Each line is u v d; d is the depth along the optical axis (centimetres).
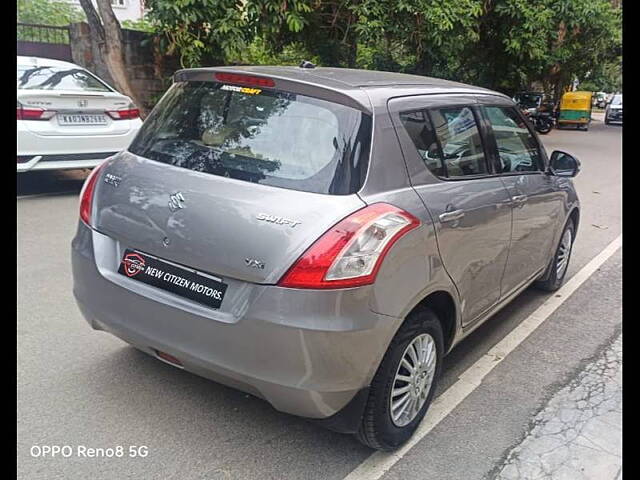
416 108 313
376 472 284
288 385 251
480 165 366
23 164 683
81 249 310
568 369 404
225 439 298
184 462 280
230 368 260
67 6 1788
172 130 318
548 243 482
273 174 275
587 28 2202
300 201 261
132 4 2088
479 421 334
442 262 303
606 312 509
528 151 444
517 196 393
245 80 304
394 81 327
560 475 292
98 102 729
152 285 283
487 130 381
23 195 755
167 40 1025
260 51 1259
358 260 251
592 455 309
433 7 1212
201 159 295
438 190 310
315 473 280
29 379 336
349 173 268
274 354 249
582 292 557
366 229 256
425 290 290
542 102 2667
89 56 1105
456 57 1480
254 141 289
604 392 374
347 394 261
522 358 416
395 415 293
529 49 1535
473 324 365
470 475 288
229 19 987
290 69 329
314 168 271
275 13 1031
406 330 286
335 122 278
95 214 309
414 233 277
